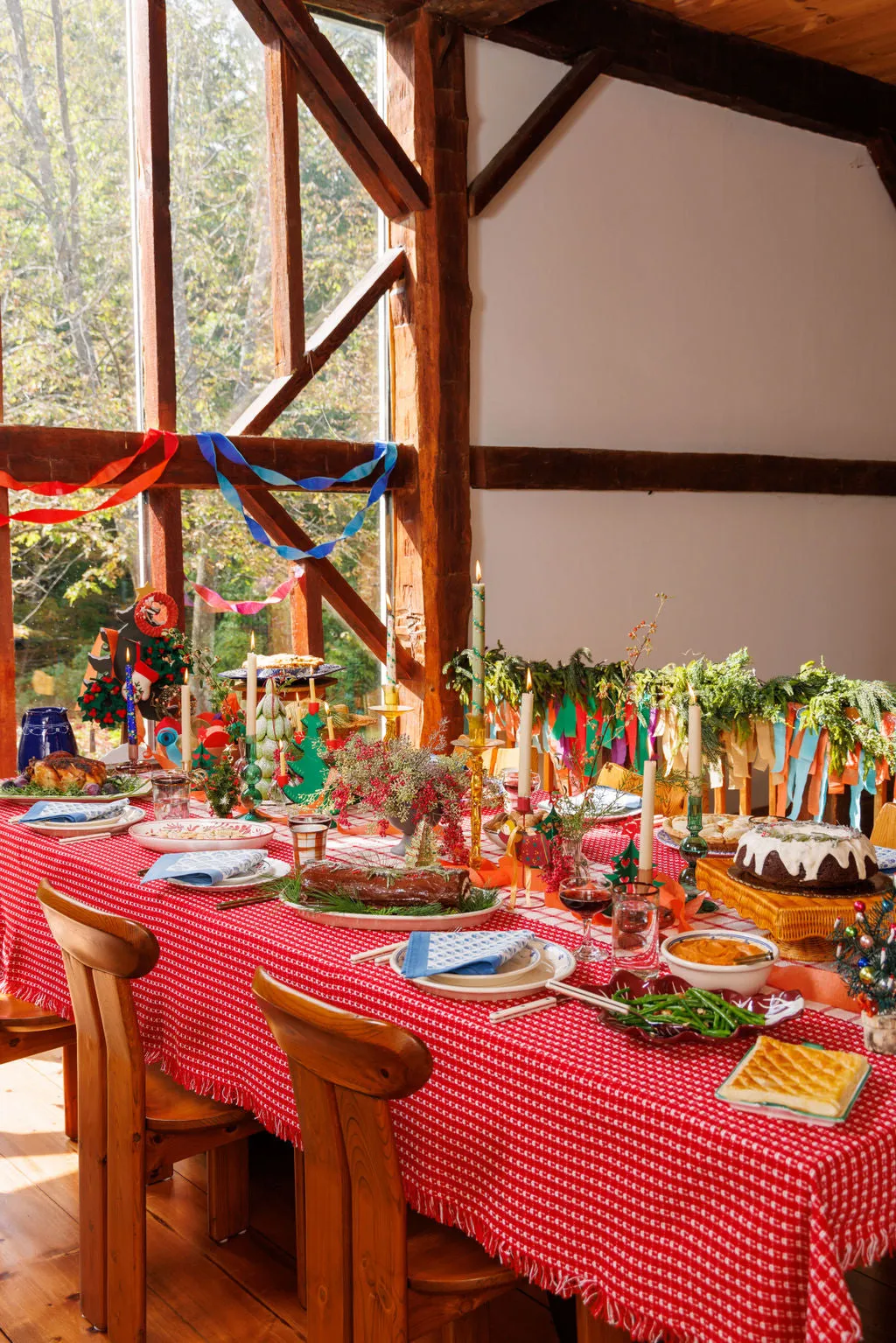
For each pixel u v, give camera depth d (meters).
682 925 2.06
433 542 5.44
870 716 3.96
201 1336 2.28
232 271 5.11
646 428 6.36
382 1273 1.61
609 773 3.32
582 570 6.13
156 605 3.62
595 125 6.01
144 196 4.73
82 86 4.67
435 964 1.80
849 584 7.62
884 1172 1.34
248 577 5.22
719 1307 1.35
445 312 5.39
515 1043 1.59
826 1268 1.24
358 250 5.50
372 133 5.12
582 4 5.72
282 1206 2.77
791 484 7.06
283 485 5.03
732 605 6.90
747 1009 1.63
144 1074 2.15
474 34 5.47
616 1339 1.61
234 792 2.97
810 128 7.01
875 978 1.57
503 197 5.67
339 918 2.09
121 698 3.58
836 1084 1.41
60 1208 2.75
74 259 4.70
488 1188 1.63
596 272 6.07
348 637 5.58
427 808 2.34
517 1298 2.39
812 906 1.84
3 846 2.84
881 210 7.58
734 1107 1.40
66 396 4.71
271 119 5.10
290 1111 1.97
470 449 5.57
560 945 2.01
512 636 5.85
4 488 4.35
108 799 3.08
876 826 2.79
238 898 2.28
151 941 1.92
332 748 2.89
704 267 6.58
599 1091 1.47
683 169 6.43
